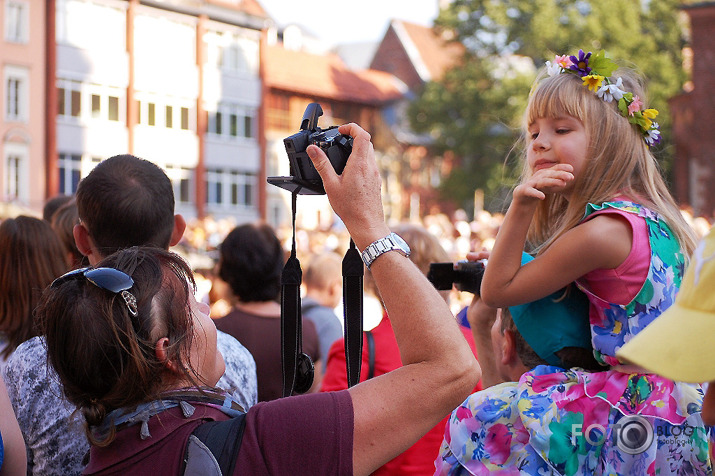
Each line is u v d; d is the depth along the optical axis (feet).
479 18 165.37
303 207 168.45
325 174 5.90
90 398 5.74
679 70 160.66
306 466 5.49
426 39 232.53
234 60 161.89
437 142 169.48
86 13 139.23
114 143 142.82
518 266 7.12
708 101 148.05
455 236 123.54
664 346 4.73
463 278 8.65
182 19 151.74
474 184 164.55
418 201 211.20
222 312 19.65
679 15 167.73
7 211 55.26
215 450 5.52
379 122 205.36
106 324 5.62
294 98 181.88
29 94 131.95
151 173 8.54
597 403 6.89
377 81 208.74
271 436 5.53
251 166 164.76
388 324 10.41
